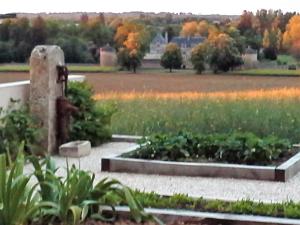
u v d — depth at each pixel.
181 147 11.41
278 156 11.44
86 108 13.87
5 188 7.06
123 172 11.08
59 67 13.06
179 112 16.53
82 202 7.52
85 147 12.88
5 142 11.50
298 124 15.53
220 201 8.27
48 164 7.84
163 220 7.78
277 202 8.57
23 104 12.67
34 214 7.23
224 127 15.58
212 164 10.77
